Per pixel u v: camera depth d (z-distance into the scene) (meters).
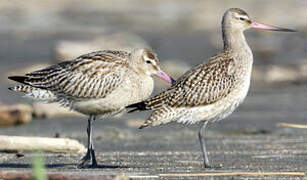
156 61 12.83
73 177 9.25
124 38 34.72
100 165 12.04
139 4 47.25
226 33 12.91
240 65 12.55
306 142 14.42
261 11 41.09
